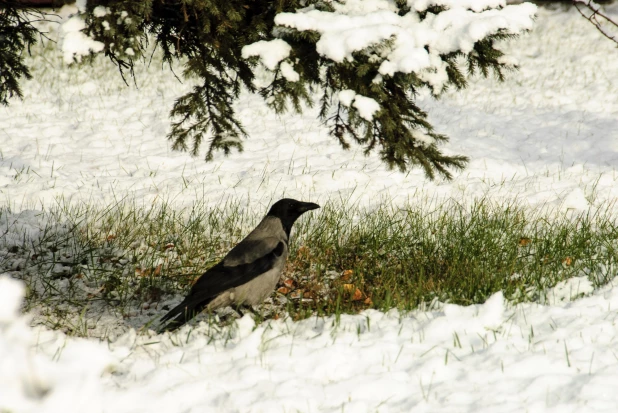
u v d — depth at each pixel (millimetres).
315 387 8016
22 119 25234
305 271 12781
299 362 8727
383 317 10352
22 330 3924
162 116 25688
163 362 8969
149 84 31031
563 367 8234
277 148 21797
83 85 30406
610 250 12422
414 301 10859
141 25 9844
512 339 9125
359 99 9805
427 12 9812
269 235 10484
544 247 13156
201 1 9641
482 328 9500
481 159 20391
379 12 9734
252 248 10172
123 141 22781
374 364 8688
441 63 9594
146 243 13977
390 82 10242
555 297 10766
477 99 28891
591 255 12586
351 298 11211
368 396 7855
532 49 38375
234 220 15461
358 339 9461
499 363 8422
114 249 13633
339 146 21969
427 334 9500
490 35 9508
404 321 10117
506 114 26688
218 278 9867
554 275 11594
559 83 31453
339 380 8281
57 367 3869
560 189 17688
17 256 13117
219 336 9945
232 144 11336
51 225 14734
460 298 10875
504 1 9805
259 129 24031
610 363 8266
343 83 9906
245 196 17281
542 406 7324
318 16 9633
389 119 10117
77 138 23188
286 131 23672
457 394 7668
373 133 10672
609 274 11508
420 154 10586
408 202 16734
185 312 9570
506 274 11852
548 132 23984
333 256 13344
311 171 19453
